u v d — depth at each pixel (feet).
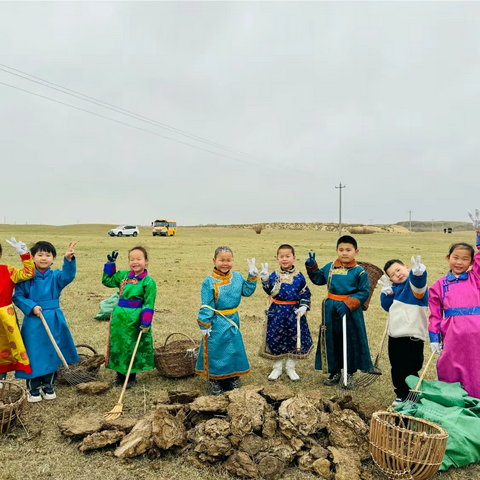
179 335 27.71
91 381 18.56
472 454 12.83
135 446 12.88
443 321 15.79
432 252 97.50
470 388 14.96
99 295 39.99
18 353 16.28
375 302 41.11
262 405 13.96
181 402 15.53
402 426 13.28
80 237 132.98
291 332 19.72
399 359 17.13
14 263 58.70
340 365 19.40
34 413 15.81
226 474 12.28
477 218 15.58
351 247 19.08
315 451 12.81
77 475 12.09
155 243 114.62
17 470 12.20
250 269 18.74
